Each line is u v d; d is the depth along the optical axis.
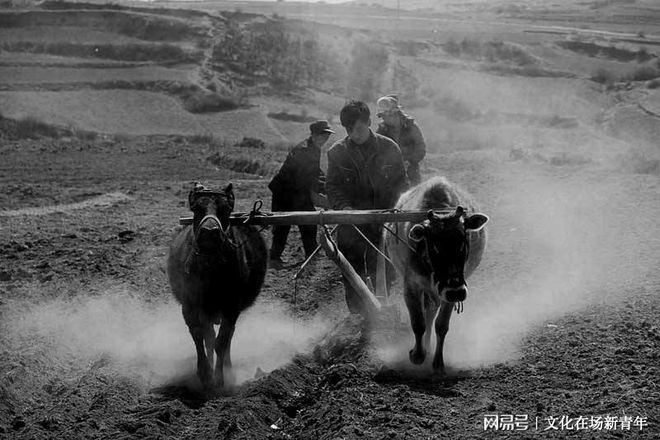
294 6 193.12
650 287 10.16
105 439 6.95
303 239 13.62
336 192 9.77
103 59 93.75
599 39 120.00
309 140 12.66
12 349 9.91
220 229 7.97
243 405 7.45
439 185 8.75
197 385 8.76
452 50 109.62
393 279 11.15
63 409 7.77
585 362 8.00
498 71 96.06
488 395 7.43
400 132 11.60
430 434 6.46
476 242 8.66
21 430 7.43
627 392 7.02
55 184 23.94
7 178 25.20
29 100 70.88
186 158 30.31
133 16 105.44
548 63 102.88
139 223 17.09
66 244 15.08
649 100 75.06
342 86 87.94
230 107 71.94
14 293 11.96
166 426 7.24
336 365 8.31
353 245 10.09
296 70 90.94
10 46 96.94
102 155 31.11
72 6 113.19
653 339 8.38
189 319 8.58
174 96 75.56
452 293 7.51
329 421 6.92
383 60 97.50
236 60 93.19
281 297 12.07
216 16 111.12
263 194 20.67
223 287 8.47
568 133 62.59
